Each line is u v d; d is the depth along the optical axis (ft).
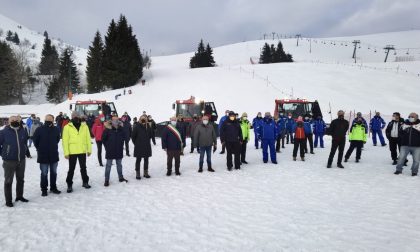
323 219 23.13
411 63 271.49
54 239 20.52
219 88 167.94
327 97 158.92
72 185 35.55
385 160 47.06
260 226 22.03
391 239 19.53
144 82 197.06
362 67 237.25
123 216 24.56
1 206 27.76
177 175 39.17
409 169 40.34
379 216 23.53
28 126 68.90
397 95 170.40
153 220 23.57
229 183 34.35
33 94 308.19
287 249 18.49
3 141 27.84
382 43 587.27
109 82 213.66
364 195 28.96
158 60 517.96
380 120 63.98
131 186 34.19
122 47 213.05
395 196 28.45
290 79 190.60
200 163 40.75
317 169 40.93
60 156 57.67
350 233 20.57
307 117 54.60
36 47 644.69
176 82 190.60
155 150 62.39
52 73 352.69
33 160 53.06
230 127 41.50
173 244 19.47
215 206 26.50
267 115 45.96
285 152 56.85
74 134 32.65
